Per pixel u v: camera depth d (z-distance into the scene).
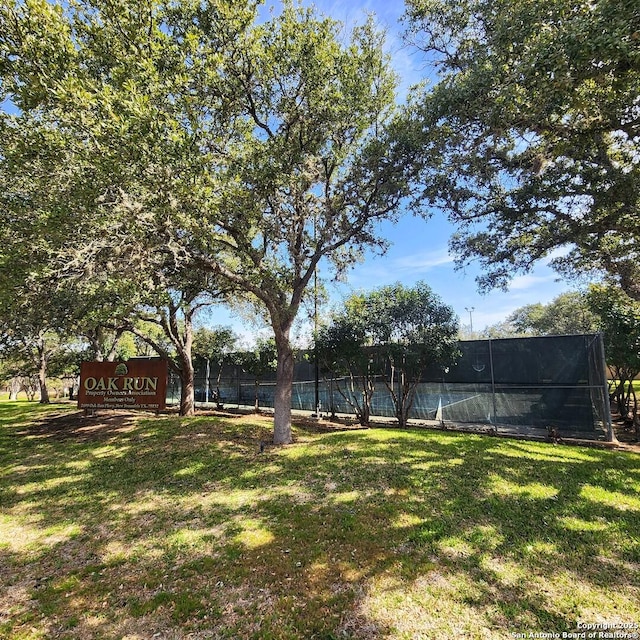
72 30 6.43
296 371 17.45
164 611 3.52
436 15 8.54
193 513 5.64
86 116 5.41
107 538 5.05
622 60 4.86
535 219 9.76
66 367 28.72
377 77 9.85
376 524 4.90
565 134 7.12
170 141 6.13
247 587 3.81
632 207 7.72
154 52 6.70
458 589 3.58
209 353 20.22
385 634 3.08
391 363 11.86
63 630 3.34
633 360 9.68
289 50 8.97
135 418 14.82
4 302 6.04
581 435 9.35
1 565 4.50
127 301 8.50
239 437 10.75
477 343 11.12
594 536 4.43
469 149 7.98
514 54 6.30
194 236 7.29
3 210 6.29
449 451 8.02
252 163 8.29
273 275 9.41
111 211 6.14
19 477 8.12
